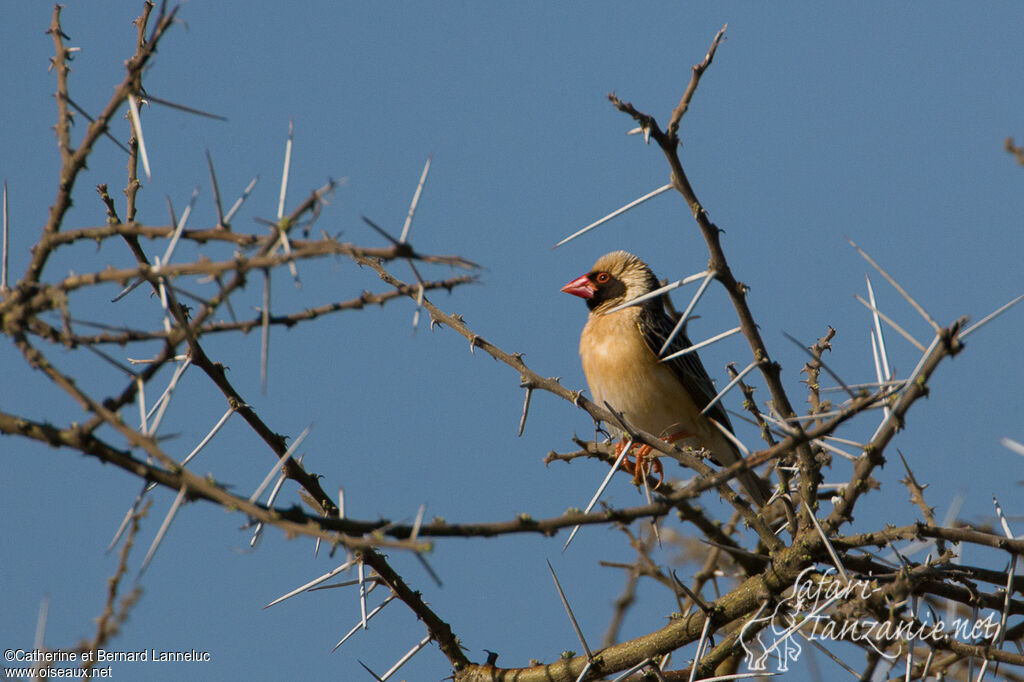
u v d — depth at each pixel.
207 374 7.98
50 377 5.14
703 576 9.96
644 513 5.82
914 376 5.89
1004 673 8.24
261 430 8.20
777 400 7.34
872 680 7.12
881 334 6.46
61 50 6.03
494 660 8.64
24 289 5.32
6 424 5.23
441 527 5.50
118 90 5.70
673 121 6.73
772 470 9.08
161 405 5.71
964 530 7.02
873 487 8.55
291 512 5.55
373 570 8.64
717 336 7.21
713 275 6.82
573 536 7.39
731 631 8.68
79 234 5.44
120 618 5.59
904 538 7.12
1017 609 7.39
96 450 5.23
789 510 7.87
